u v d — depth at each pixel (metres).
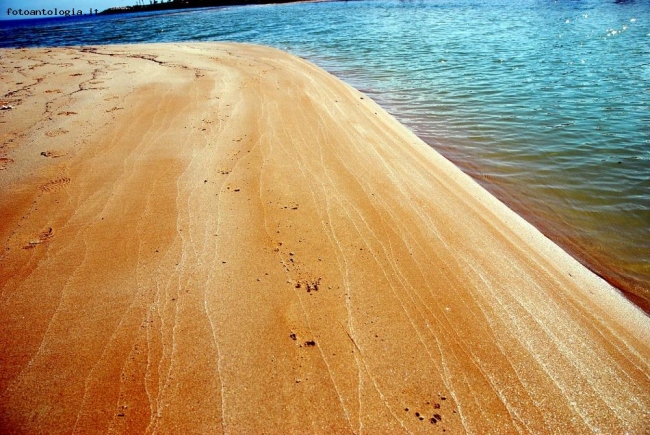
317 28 24.17
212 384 2.28
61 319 2.70
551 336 2.77
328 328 2.69
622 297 3.38
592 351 2.69
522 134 6.86
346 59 14.02
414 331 2.70
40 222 3.75
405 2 43.84
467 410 2.20
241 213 3.92
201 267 3.19
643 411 2.29
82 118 6.38
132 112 6.66
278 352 2.49
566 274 3.58
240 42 19.23
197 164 4.88
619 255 3.94
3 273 3.12
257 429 2.05
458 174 5.45
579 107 8.03
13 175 4.57
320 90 8.78
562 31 17.73
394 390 2.29
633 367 2.60
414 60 13.38
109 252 3.35
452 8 32.81
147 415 2.10
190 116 6.51
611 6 26.45
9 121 6.25
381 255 3.45
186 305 2.83
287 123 6.42
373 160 5.36
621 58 11.88
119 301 2.86
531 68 11.39
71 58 12.58
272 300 2.90
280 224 3.78
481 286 3.20
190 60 12.05
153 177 4.55
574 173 5.51
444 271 3.32
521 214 4.64
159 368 2.37
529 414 2.21
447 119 7.69
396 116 7.92
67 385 2.26
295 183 4.55
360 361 2.46
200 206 4.01
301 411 2.15
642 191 4.99
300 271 3.20
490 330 2.76
